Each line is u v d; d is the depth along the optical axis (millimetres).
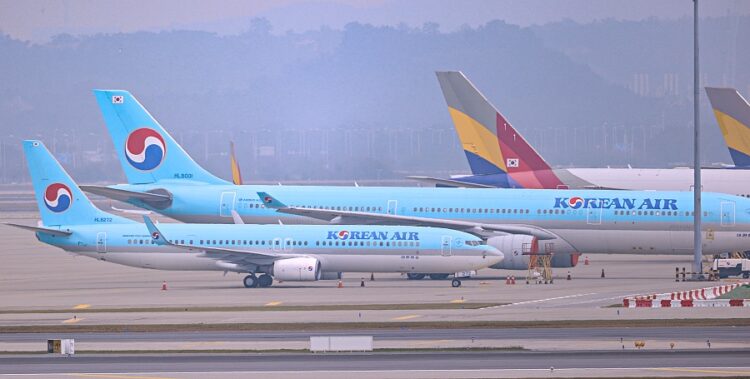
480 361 132250
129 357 138000
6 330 164250
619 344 145000
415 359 134125
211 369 128625
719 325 163000
